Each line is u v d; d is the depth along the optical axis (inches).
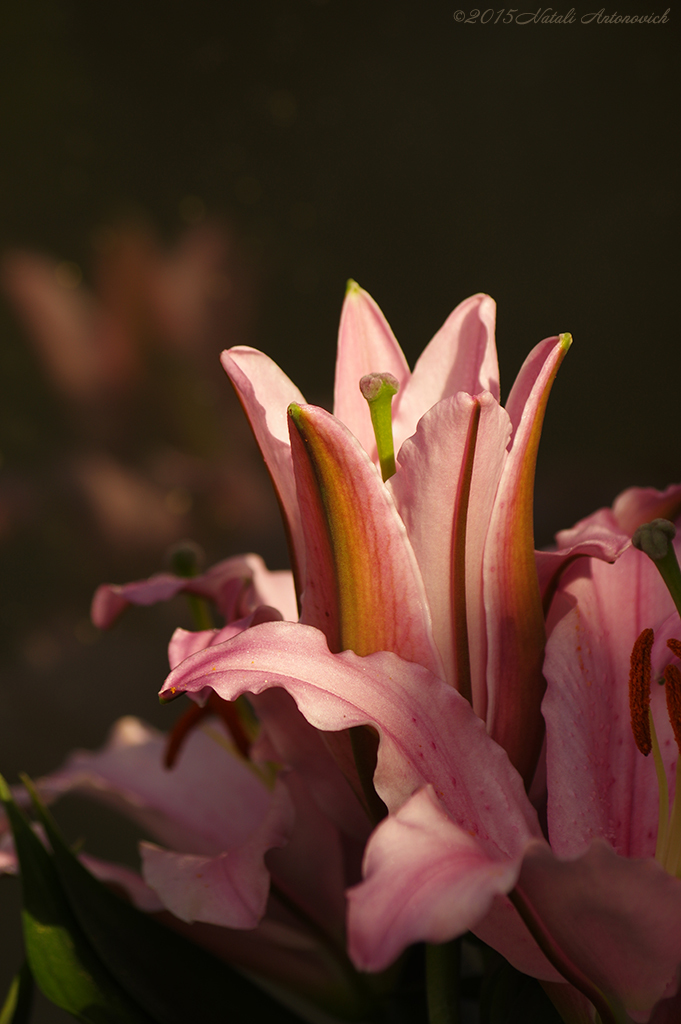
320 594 19.3
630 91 40.0
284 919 21.5
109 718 44.3
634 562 20.8
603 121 40.6
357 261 43.9
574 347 41.8
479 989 22.2
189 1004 21.0
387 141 42.8
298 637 19.0
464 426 18.7
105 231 44.3
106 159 44.5
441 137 42.4
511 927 18.8
